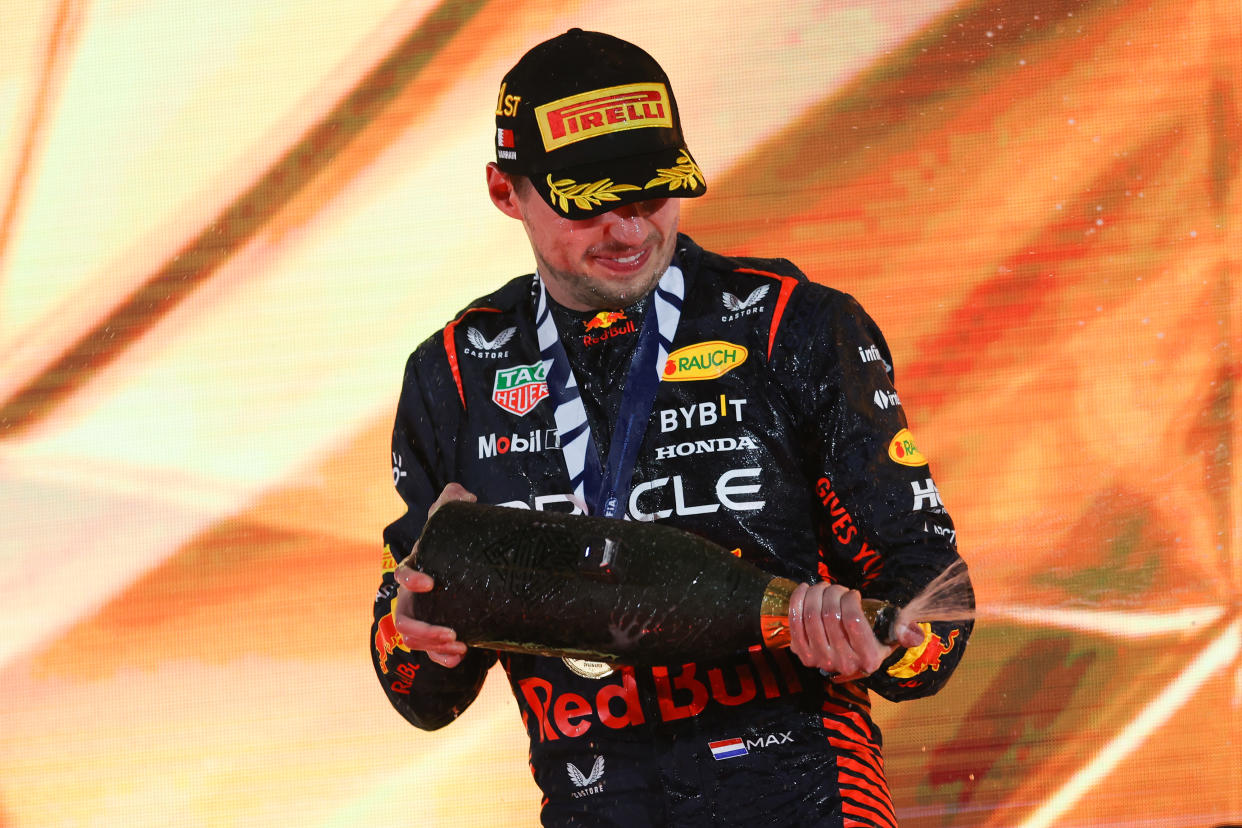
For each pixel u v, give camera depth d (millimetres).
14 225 16859
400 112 16734
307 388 16438
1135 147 15508
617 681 6758
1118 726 14312
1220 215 15297
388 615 7184
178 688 15953
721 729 6652
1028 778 14328
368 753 15602
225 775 15664
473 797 15141
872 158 15953
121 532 16297
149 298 16688
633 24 16438
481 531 6129
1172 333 15211
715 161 16172
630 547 5895
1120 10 15570
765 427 6773
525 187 6859
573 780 6844
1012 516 15062
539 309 7227
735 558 5871
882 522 6602
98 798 15781
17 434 16531
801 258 15969
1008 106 15742
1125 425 15094
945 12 15891
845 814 6574
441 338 7422
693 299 6996
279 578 16062
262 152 16781
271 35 16844
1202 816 14133
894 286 15734
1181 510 14828
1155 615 14602
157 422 16516
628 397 6867
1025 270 15539
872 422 6703
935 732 14375
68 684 16000
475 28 16688
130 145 16891
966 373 15445
